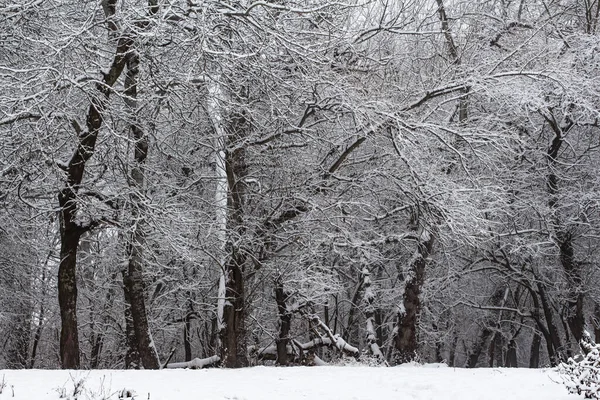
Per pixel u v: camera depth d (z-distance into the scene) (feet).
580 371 26.89
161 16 43.04
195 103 55.16
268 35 47.29
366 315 82.89
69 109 47.34
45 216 60.90
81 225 50.31
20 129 46.24
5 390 27.02
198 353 108.37
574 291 82.79
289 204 60.80
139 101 49.60
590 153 84.48
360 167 68.85
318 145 64.18
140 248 56.44
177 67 49.70
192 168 64.18
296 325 89.51
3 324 80.43
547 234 81.61
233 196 59.11
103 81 48.52
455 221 59.00
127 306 66.95
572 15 81.51
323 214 60.29
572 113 75.92
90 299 85.25
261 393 28.76
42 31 49.11
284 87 52.31
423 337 102.17
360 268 85.97
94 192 50.60
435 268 90.94
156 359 56.59
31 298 81.76
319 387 31.30
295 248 65.62
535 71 63.93
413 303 74.38
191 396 27.22
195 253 58.59
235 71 48.91
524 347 149.79
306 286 68.13
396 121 56.13
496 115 70.18
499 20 72.49
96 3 45.24
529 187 81.92
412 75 66.49
